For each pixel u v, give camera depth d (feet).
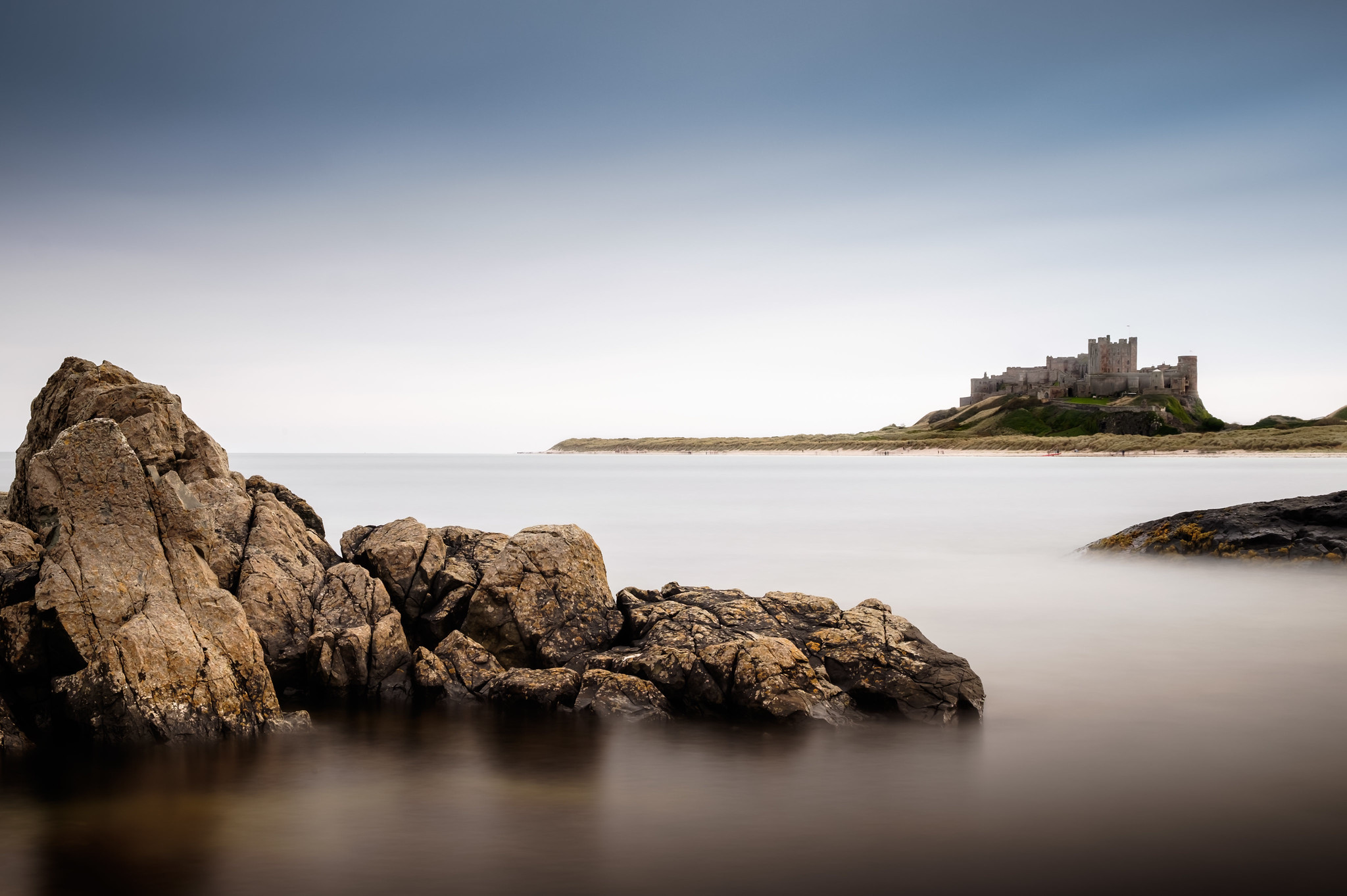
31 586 52.37
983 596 102.47
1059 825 40.57
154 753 47.55
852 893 34.47
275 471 649.61
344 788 44.93
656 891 34.71
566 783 45.93
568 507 258.57
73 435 54.34
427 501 285.64
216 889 34.60
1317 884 35.01
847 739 52.21
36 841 38.37
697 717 55.98
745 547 156.66
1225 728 54.13
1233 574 105.91
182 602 52.16
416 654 62.80
